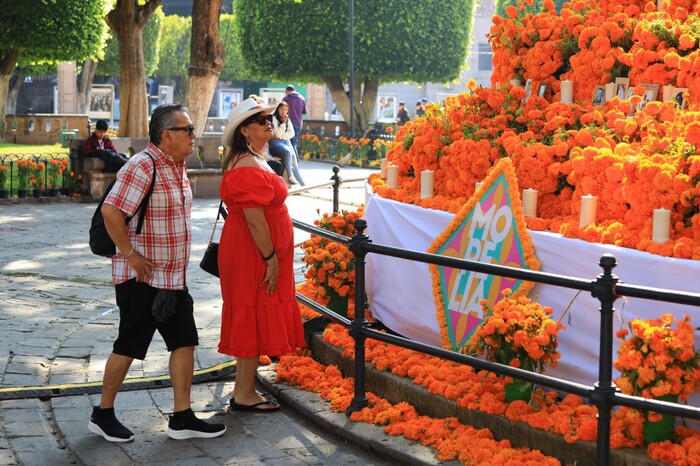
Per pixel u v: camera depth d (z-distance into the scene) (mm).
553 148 5906
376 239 7012
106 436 5332
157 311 5188
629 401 4191
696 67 6301
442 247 6121
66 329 7879
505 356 5008
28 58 32781
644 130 6008
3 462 4957
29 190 17594
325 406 5773
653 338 4355
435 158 6898
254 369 5918
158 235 5203
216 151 19141
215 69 21891
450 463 4809
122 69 22656
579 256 5184
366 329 5547
